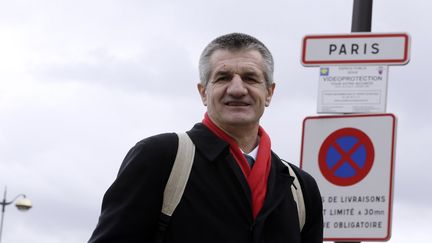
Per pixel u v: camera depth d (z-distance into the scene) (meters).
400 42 7.87
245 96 4.75
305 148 7.92
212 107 4.78
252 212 4.64
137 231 4.61
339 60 7.95
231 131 4.76
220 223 4.58
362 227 7.79
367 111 7.85
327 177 7.87
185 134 4.75
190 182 4.62
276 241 4.71
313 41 8.00
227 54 4.79
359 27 8.13
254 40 4.85
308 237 5.05
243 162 4.71
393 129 7.77
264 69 4.82
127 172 4.63
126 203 4.60
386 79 7.86
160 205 4.62
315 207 5.04
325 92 7.93
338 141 7.88
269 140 4.88
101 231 4.61
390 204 7.75
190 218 4.58
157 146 4.66
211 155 4.66
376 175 7.78
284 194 4.79
